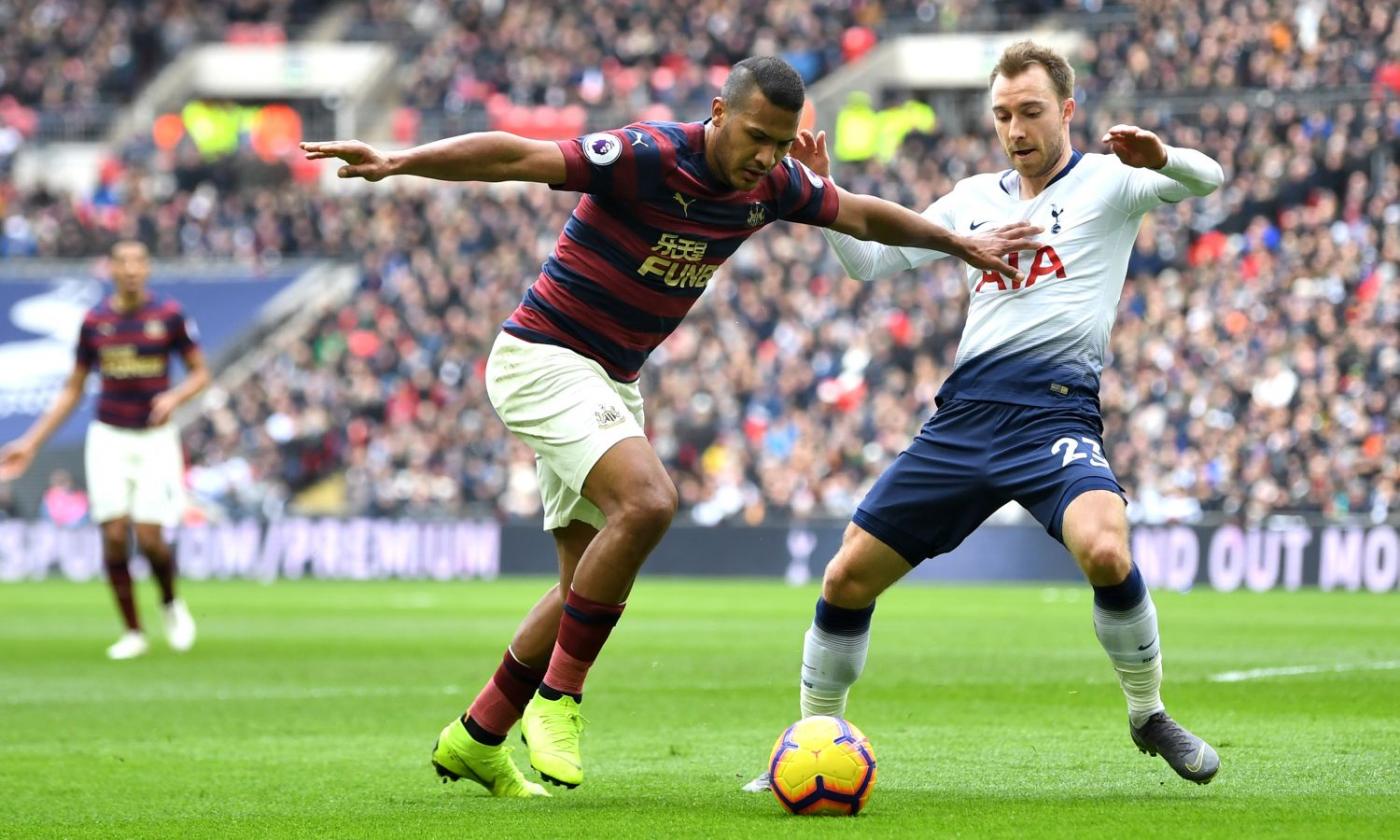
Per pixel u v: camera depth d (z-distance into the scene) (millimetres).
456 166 8500
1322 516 37688
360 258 55688
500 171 8609
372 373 50500
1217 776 9836
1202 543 36844
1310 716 13133
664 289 9211
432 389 49406
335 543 45594
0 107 64000
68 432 52438
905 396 44062
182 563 46375
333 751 12109
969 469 9305
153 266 56312
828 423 44844
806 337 47000
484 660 20719
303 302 54688
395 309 51844
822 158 9742
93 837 8414
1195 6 51406
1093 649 20875
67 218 58000
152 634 25406
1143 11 51938
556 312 9195
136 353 21219
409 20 64250
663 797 9414
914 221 9375
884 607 30266
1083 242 9484
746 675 18203
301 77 62844
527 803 9258
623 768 10867
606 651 21516
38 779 10727
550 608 9461
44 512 51469
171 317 21391
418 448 47500
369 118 61594
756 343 47656
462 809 9055
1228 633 23094
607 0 60594
